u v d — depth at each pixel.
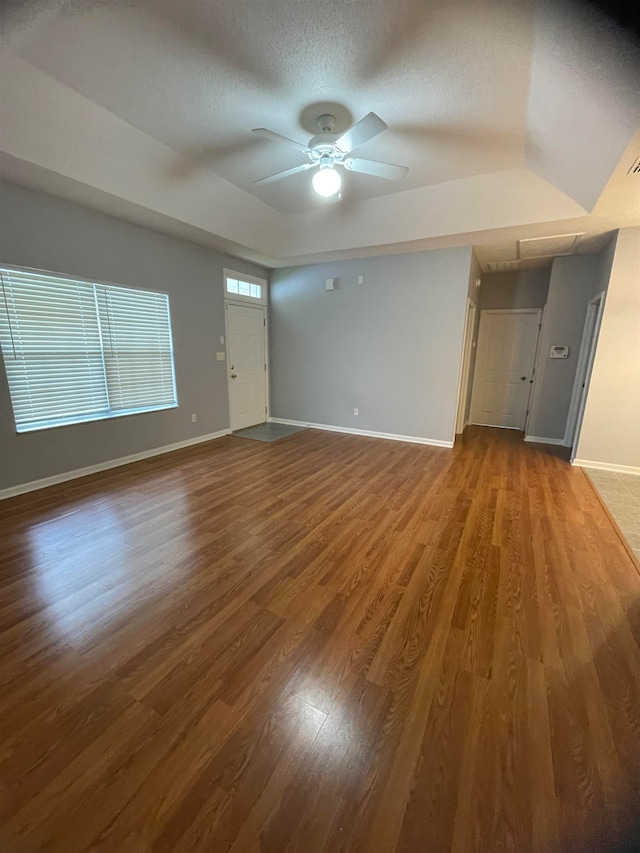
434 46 1.86
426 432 5.00
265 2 1.64
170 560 2.26
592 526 2.71
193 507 2.99
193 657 1.56
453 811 1.04
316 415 5.88
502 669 1.51
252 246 4.61
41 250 3.07
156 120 2.55
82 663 1.53
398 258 4.77
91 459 3.69
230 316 5.25
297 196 3.80
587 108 1.96
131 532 2.59
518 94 2.18
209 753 1.19
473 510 2.96
